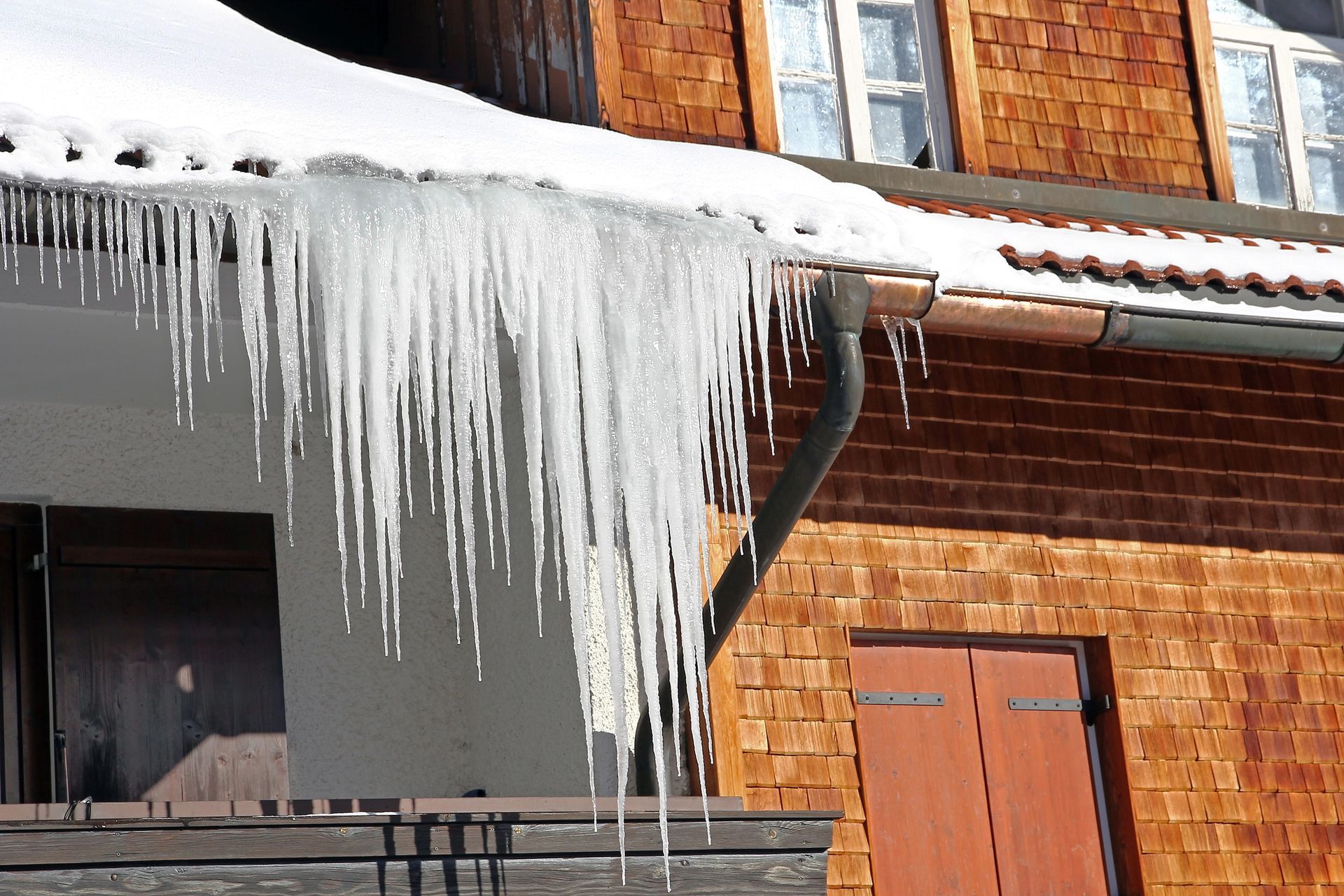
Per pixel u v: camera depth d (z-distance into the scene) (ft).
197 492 27.35
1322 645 31.78
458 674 28.66
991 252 24.77
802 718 27.14
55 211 18.52
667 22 31.22
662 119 30.60
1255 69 37.27
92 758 25.34
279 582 27.84
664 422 21.88
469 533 20.77
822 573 28.09
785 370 28.30
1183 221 33.83
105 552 26.21
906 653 28.73
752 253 22.44
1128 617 30.27
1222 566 31.45
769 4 32.96
